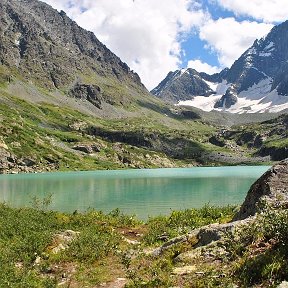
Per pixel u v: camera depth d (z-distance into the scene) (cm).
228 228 1905
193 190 11006
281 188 2433
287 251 1365
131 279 1644
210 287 1320
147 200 8438
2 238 2661
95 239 2516
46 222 3353
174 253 1977
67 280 1817
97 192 10806
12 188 12688
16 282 1697
